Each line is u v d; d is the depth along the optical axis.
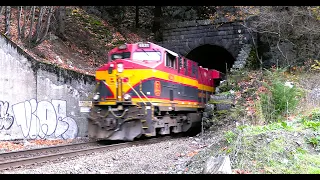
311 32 16.34
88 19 25.94
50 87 13.80
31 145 11.99
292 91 11.40
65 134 14.34
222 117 14.49
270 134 7.44
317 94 12.67
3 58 12.01
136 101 12.31
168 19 28.61
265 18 17.34
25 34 18.44
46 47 18.58
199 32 23.95
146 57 13.23
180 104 14.77
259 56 21.39
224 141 8.00
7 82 12.15
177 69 14.62
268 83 13.10
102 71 12.98
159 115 13.04
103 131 12.52
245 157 6.65
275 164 6.32
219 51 28.19
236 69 18.80
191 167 7.09
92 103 12.95
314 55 17.70
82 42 22.47
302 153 6.77
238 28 22.70
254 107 11.42
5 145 11.32
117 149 10.78
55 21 20.72
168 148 10.39
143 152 9.63
